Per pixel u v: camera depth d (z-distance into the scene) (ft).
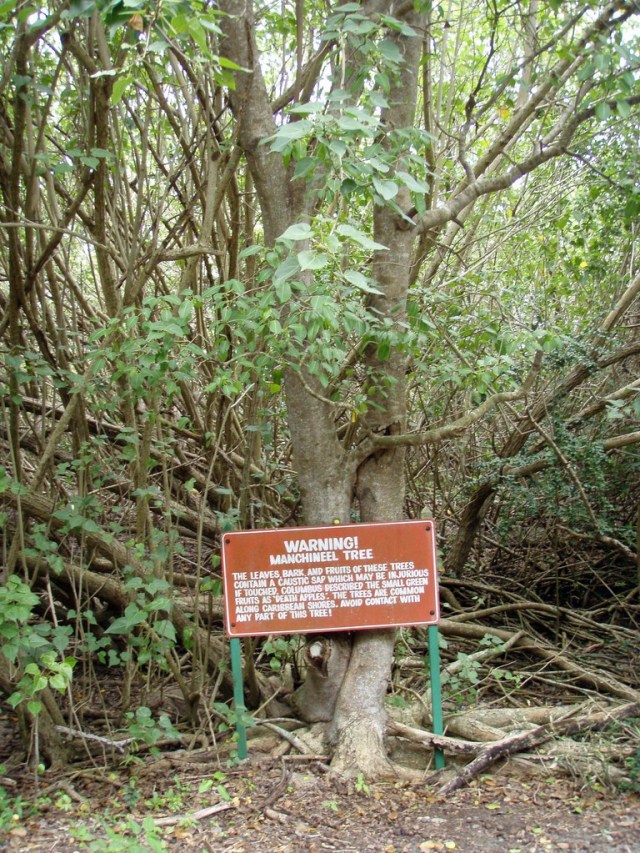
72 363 14.92
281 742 13.21
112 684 16.31
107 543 13.78
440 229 18.16
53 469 14.33
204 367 16.46
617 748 12.57
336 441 13.82
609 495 20.27
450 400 19.89
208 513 18.48
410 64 13.38
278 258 10.88
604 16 14.19
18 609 10.78
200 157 15.83
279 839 10.71
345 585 12.68
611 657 18.10
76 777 12.60
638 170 17.66
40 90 12.84
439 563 20.86
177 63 14.83
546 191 22.67
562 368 19.02
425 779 12.30
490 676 16.61
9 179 13.64
